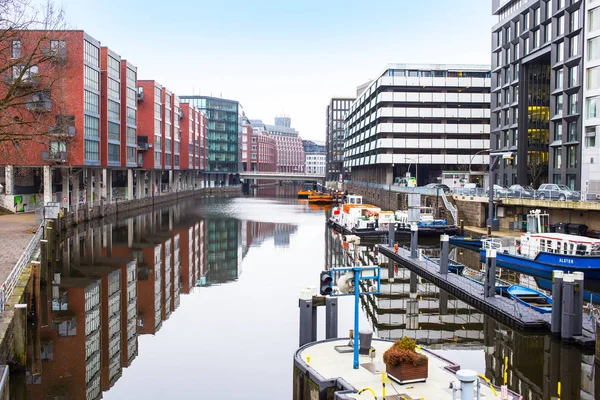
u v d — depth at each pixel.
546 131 76.50
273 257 57.38
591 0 59.88
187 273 48.25
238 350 28.48
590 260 41.84
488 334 29.77
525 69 76.38
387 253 56.47
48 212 58.75
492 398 17.02
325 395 17.92
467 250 58.78
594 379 23.59
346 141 195.38
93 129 76.44
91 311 35.12
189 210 112.19
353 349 20.69
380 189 113.12
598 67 59.19
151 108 113.56
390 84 111.19
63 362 26.11
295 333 31.28
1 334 21.06
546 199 58.28
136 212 100.88
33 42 54.69
